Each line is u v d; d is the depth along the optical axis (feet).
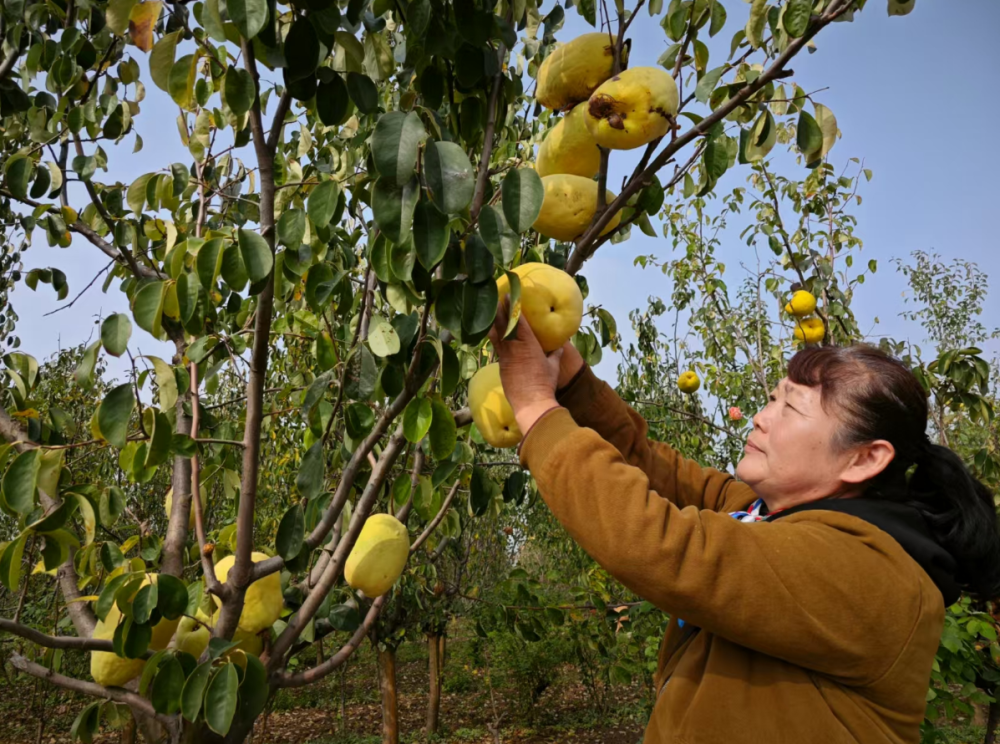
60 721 26.94
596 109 3.70
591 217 4.05
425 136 3.06
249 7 3.09
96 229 8.25
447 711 30.50
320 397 4.90
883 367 3.65
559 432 3.44
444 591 21.31
